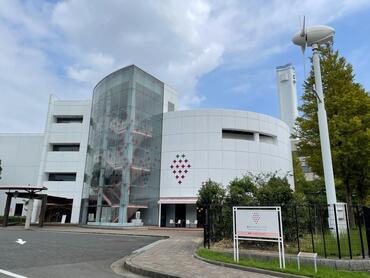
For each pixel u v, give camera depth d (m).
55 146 39.22
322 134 13.76
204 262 8.89
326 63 19.23
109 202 28.45
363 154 17.30
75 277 6.83
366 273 7.81
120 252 11.61
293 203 11.78
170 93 36.22
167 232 22.28
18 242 13.64
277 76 81.25
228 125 32.25
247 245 11.81
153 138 32.06
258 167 32.19
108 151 30.44
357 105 17.77
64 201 34.94
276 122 35.41
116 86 32.06
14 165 39.41
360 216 9.91
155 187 31.00
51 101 39.38
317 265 8.48
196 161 31.08
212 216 13.05
